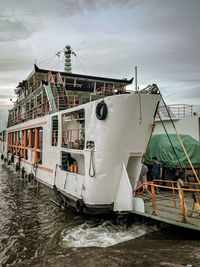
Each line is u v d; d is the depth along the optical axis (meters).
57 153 11.29
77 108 9.42
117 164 7.98
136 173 8.62
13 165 24.00
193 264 4.42
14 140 25.69
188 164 10.93
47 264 4.62
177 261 4.59
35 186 14.61
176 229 7.53
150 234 7.20
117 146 7.84
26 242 7.13
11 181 16.83
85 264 4.55
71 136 11.82
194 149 11.26
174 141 11.38
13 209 10.29
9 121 30.59
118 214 7.89
